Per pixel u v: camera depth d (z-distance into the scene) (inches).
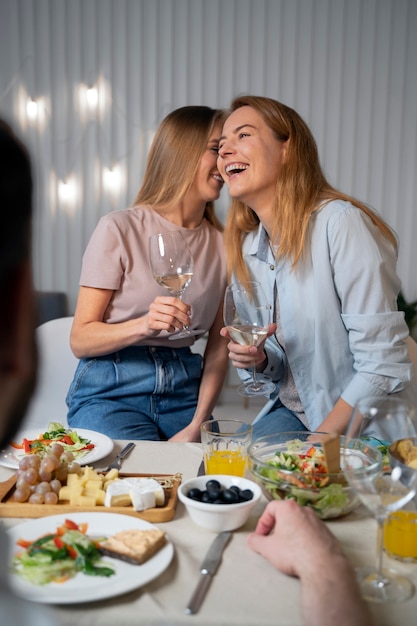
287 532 34.8
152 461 52.8
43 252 190.4
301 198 73.0
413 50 180.4
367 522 41.7
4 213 12.9
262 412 84.7
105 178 188.7
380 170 185.3
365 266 70.2
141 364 81.2
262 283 80.9
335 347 74.4
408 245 188.7
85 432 59.0
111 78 183.9
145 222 84.4
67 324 96.4
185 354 85.5
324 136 184.1
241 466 47.9
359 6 178.9
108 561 34.5
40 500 42.2
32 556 33.9
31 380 13.9
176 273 69.5
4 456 52.6
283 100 183.3
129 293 82.9
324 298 73.2
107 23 181.6
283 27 180.4
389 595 32.5
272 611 31.1
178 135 82.6
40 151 187.0
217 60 182.5
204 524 39.8
